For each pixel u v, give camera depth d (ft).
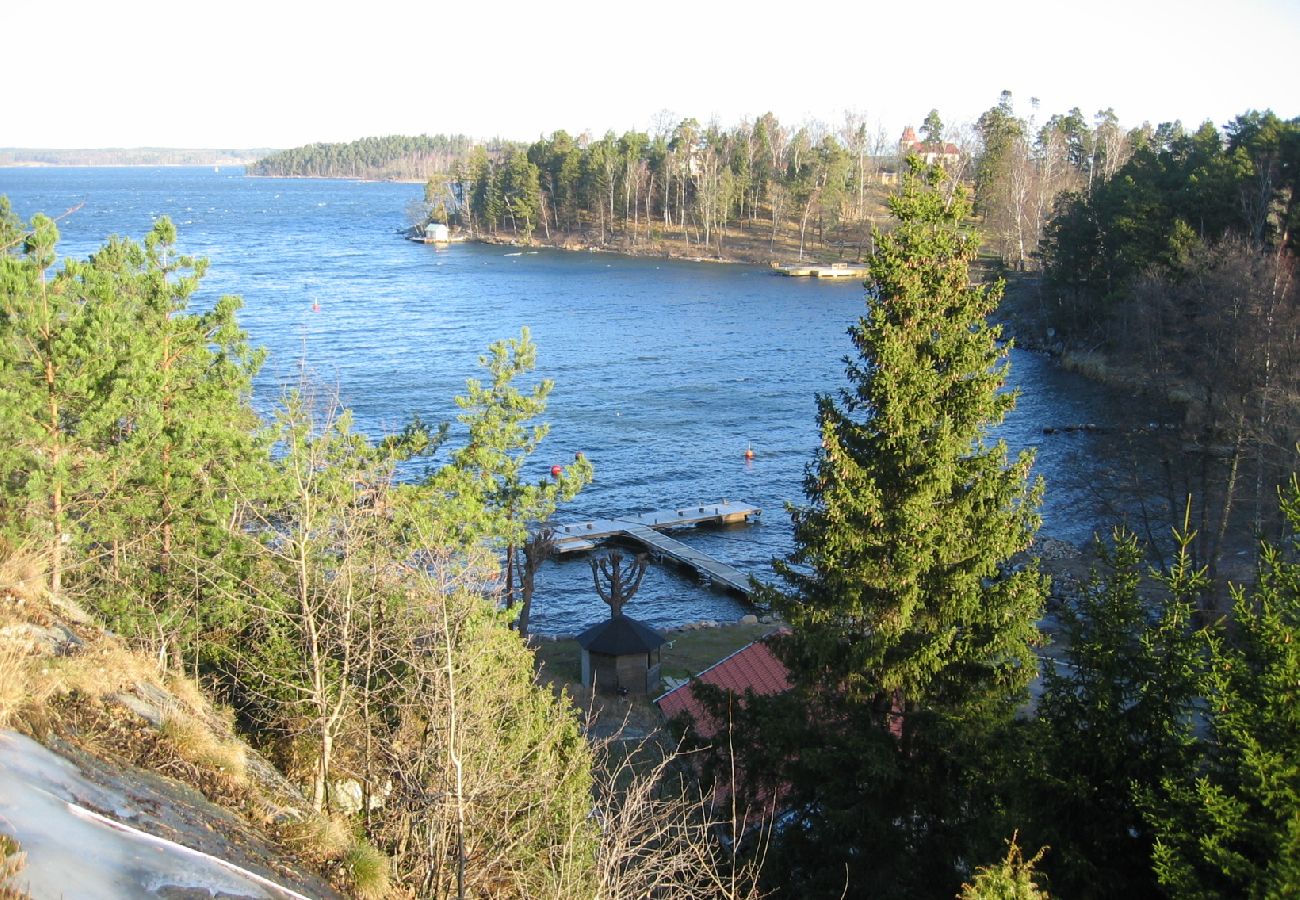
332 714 52.24
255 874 32.53
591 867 46.75
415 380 262.67
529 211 616.39
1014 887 39.70
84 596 63.31
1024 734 56.34
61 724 35.94
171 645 63.46
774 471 207.82
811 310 391.86
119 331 72.59
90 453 67.77
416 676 53.42
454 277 469.98
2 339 67.46
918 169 67.36
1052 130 533.14
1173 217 245.45
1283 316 147.74
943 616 63.10
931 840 59.93
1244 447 144.77
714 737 68.49
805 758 60.75
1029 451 65.62
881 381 64.95
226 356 84.58
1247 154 249.14
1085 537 160.15
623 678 115.65
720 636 137.80
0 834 25.22
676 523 179.32
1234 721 41.09
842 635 67.15
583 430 231.09
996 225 437.99
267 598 58.54
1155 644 49.73
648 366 293.84
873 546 64.44
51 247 72.33
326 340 312.71
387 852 49.16
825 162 566.36
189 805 35.86
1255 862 39.70
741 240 573.74
